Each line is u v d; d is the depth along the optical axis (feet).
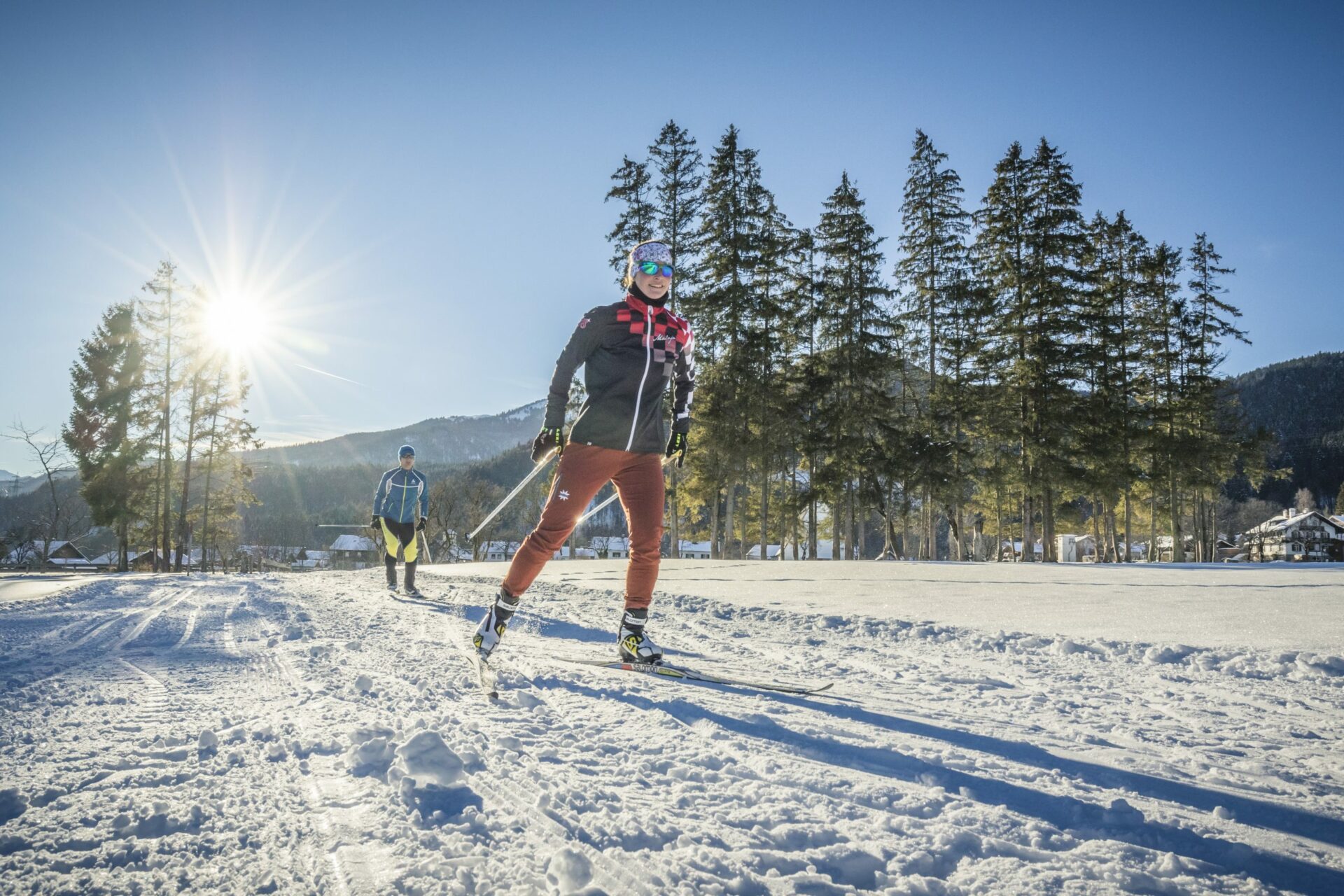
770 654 13.38
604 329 11.17
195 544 124.67
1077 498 103.45
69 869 4.45
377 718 8.11
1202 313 115.03
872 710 8.71
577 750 7.00
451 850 4.75
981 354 92.84
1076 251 90.79
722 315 89.40
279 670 11.37
